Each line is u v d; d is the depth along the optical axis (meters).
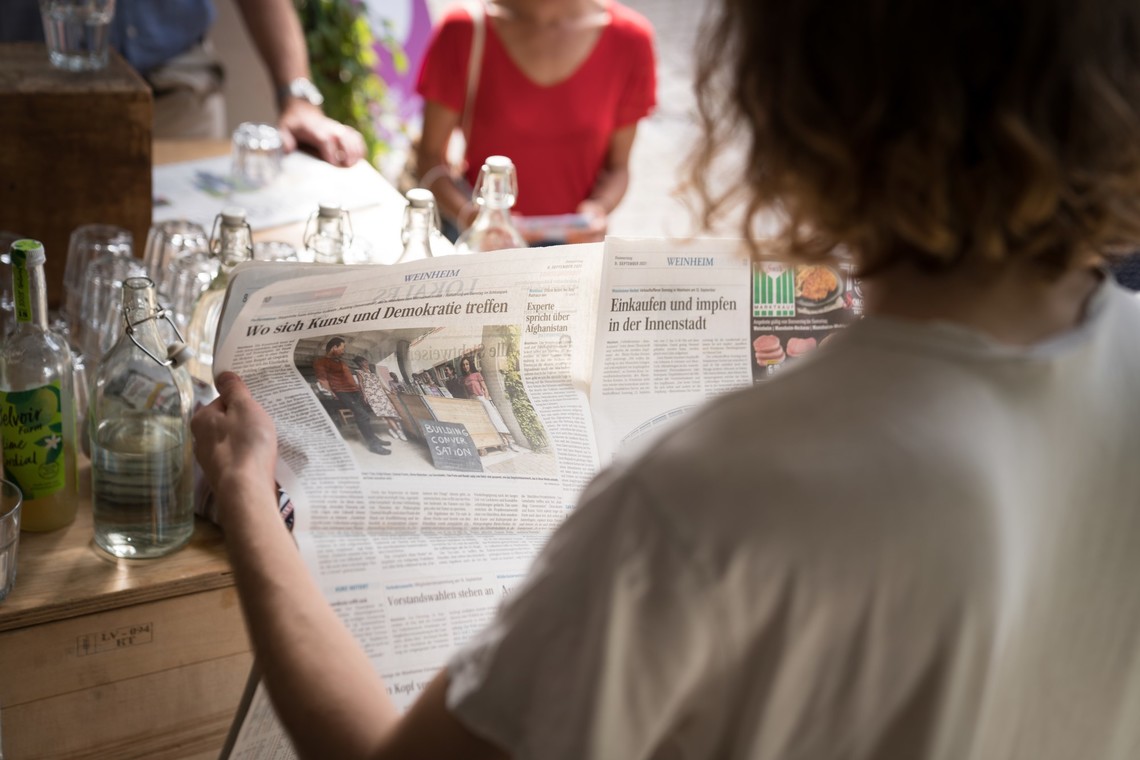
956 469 0.48
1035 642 0.55
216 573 1.06
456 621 0.83
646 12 5.98
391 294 1.04
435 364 1.02
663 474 0.48
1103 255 0.56
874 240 0.52
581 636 0.49
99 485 1.03
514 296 1.08
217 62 2.53
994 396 0.51
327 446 0.91
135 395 1.01
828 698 0.49
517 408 1.03
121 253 1.44
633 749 0.50
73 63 1.66
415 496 0.90
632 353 1.11
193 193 1.86
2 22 2.23
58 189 1.60
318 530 0.86
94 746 1.07
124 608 1.03
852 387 0.50
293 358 0.98
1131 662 0.58
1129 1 0.48
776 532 0.46
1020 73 0.47
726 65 0.55
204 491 1.11
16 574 1.00
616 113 2.47
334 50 3.47
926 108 0.47
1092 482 0.55
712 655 0.48
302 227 1.76
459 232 2.39
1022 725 0.57
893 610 0.48
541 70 2.34
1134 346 0.59
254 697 0.77
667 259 1.14
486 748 0.52
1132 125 0.48
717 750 0.51
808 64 0.50
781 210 0.56
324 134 2.13
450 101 2.37
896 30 0.47
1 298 1.36
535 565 0.53
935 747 0.50
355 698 0.60
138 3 2.32
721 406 0.50
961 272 0.52
